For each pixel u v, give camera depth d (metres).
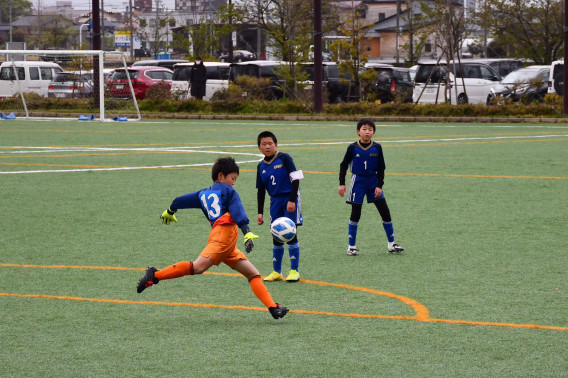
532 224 24.39
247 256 20.59
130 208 27.38
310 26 110.62
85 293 16.97
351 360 12.68
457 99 74.69
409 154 43.38
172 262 19.78
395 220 25.30
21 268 19.19
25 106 75.81
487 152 44.28
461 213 26.33
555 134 55.91
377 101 79.25
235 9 114.56
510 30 110.19
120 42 180.62
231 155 43.12
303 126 64.75
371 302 16.17
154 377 12.00
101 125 66.12
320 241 22.38
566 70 69.06
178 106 78.44
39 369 12.41
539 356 12.85
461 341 13.61
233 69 84.50
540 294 16.64
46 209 27.25
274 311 14.63
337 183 33.34
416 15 127.44
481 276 18.22
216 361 12.67
